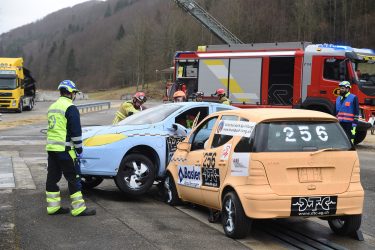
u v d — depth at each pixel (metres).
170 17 102.06
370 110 18.17
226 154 6.76
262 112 6.72
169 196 8.60
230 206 6.54
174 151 8.98
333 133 6.55
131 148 8.71
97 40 173.88
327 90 18.91
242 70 21.31
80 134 7.48
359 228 6.80
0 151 15.93
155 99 82.25
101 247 6.00
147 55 105.12
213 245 6.20
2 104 39.12
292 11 87.44
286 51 20.00
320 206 6.24
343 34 77.06
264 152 6.22
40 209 7.96
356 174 6.48
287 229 7.12
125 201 8.86
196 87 22.81
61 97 7.62
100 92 128.88
